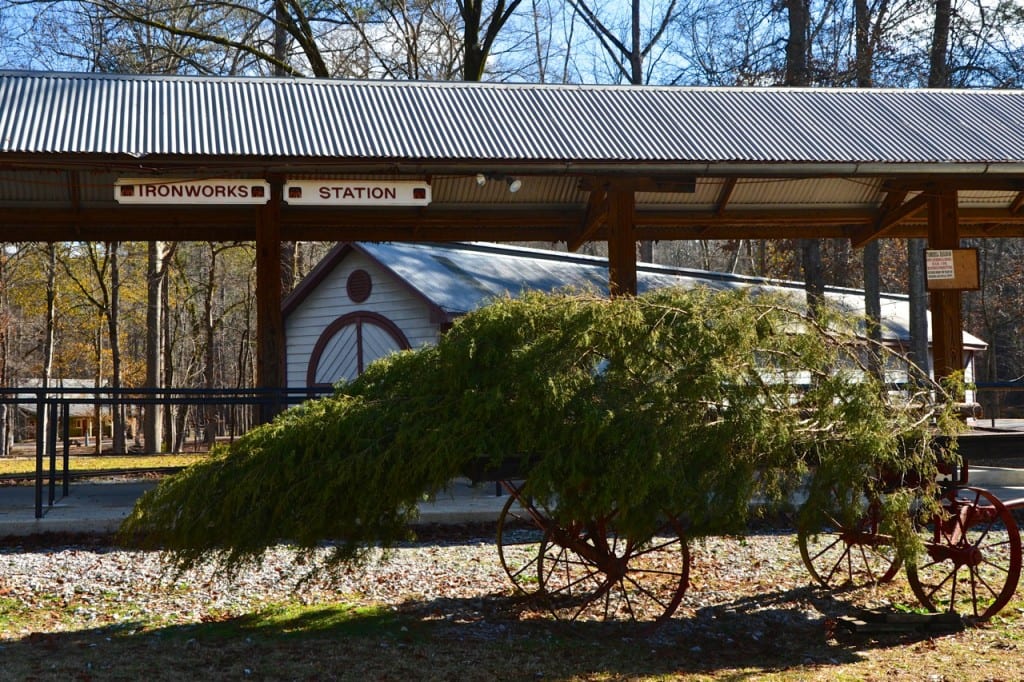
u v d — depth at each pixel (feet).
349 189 38.52
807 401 21.09
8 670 17.53
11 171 39.93
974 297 131.44
